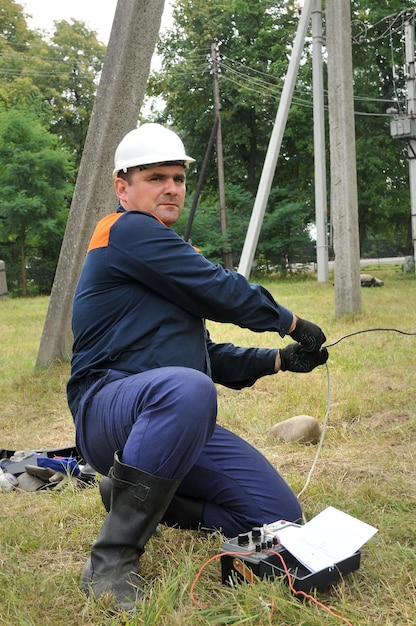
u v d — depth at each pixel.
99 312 2.84
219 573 2.81
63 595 2.67
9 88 37.97
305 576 2.56
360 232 36.69
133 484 2.61
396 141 32.50
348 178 11.45
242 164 38.66
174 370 2.68
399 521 3.28
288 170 38.25
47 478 4.12
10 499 3.90
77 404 2.94
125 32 7.46
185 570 2.75
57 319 7.89
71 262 7.80
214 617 2.42
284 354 3.22
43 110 36.50
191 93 36.59
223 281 2.85
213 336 10.09
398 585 2.66
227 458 2.96
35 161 29.94
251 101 34.78
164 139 2.99
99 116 7.56
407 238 38.81
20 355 9.55
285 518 2.95
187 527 3.12
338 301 11.63
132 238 2.82
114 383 2.78
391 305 13.84
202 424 2.62
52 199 31.03
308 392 6.16
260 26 36.62
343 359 7.75
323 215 24.77
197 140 37.34
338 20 11.33
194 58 36.28
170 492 2.65
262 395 6.29
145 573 2.83
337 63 11.43
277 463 4.32
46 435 5.54
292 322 3.01
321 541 2.72
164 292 2.83
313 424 4.80
